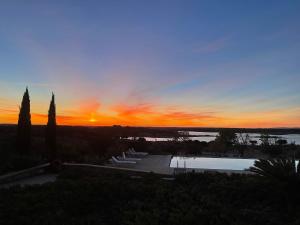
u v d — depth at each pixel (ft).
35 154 55.26
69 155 55.26
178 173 40.27
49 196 24.18
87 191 25.68
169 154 77.77
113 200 24.58
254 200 26.91
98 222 19.44
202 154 79.36
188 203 23.95
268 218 21.94
